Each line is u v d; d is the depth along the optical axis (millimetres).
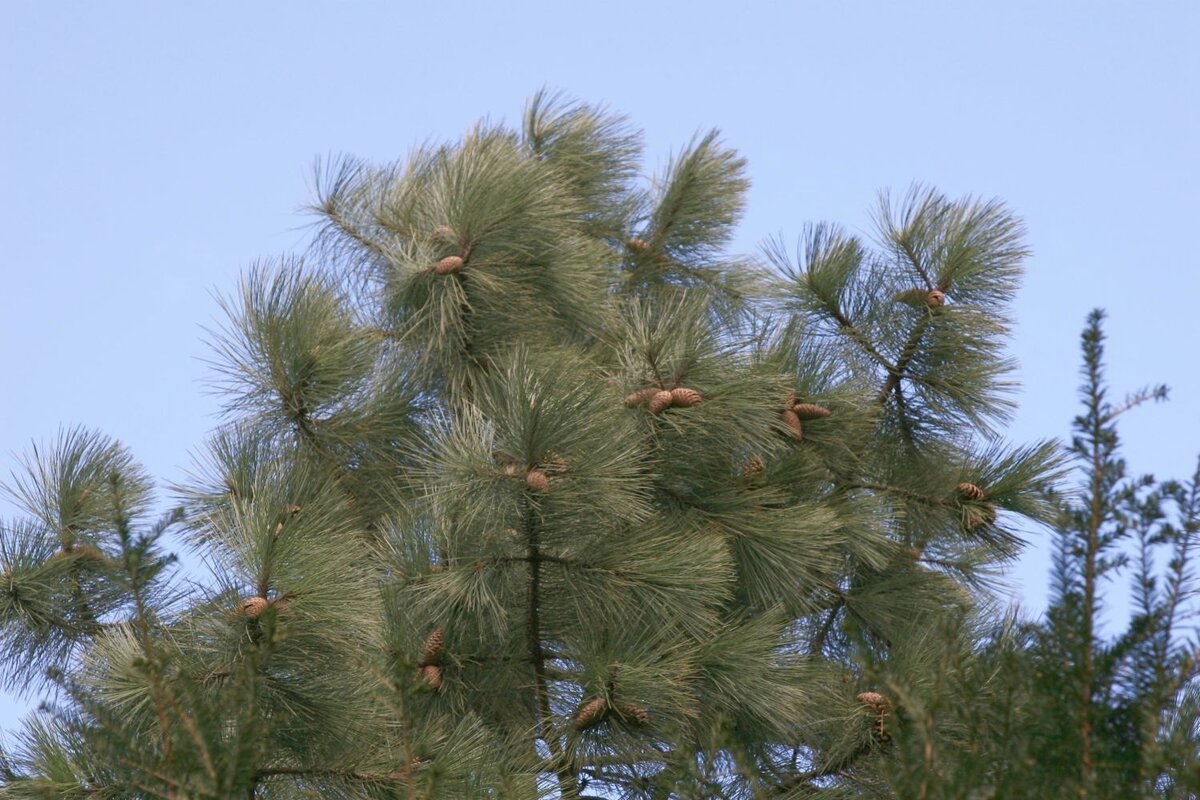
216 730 11227
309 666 14445
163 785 11359
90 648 15078
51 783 14250
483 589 16328
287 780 14695
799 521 19391
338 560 14945
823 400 20531
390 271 22688
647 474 18953
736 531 19391
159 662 11711
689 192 26516
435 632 17250
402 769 14781
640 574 16734
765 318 21875
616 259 25953
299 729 14523
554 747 17125
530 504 15391
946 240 21281
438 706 17547
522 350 17266
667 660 16969
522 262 21375
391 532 18250
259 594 14398
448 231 20312
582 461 15414
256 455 19859
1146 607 10398
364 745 14938
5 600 17469
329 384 20641
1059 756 10234
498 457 15836
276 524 14781
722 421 17953
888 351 21516
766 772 18250
